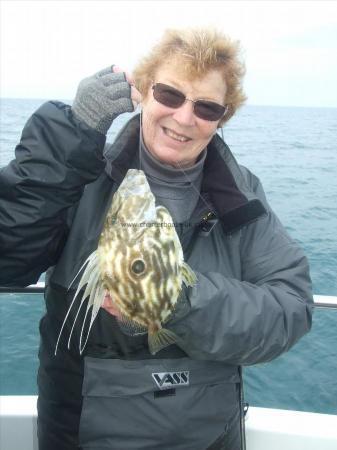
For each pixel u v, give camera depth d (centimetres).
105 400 74
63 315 76
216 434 79
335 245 295
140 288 69
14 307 148
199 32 73
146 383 73
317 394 137
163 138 76
